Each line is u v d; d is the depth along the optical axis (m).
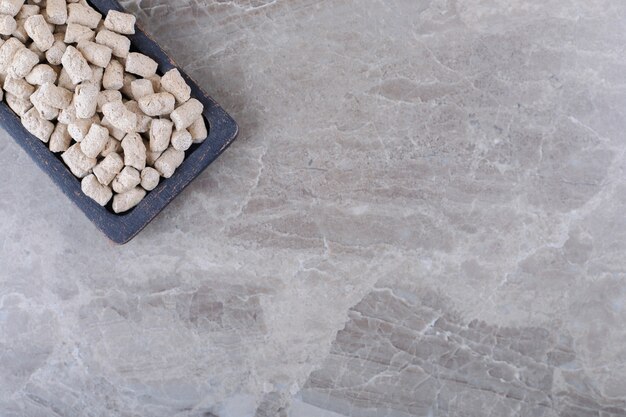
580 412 0.76
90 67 0.69
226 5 0.76
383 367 0.77
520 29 0.75
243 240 0.77
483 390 0.77
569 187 0.76
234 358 0.77
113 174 0.70
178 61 0.76
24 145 0.71
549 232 0.76
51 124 0.70
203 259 0.77
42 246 0.78
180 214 0.77
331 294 0.77
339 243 0.77
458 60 0.75
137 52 0.71
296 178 0.76
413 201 0.76
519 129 0.76
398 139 0.76
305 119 0.76
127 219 0.70
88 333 0.78
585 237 0.76
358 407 0.77
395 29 0.75
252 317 0.77
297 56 0.76
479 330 0.76
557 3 0.75
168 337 0.78
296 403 0.77
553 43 0.75
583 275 0.76
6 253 0.78
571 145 0.76
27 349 0.78
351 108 0.76
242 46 0.76
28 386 0.78
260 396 0.77
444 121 0.76
